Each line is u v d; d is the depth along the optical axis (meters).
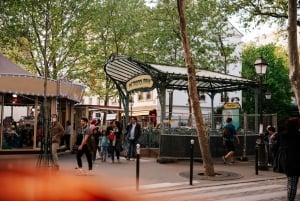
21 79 19.11
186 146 17.62
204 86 24.98
